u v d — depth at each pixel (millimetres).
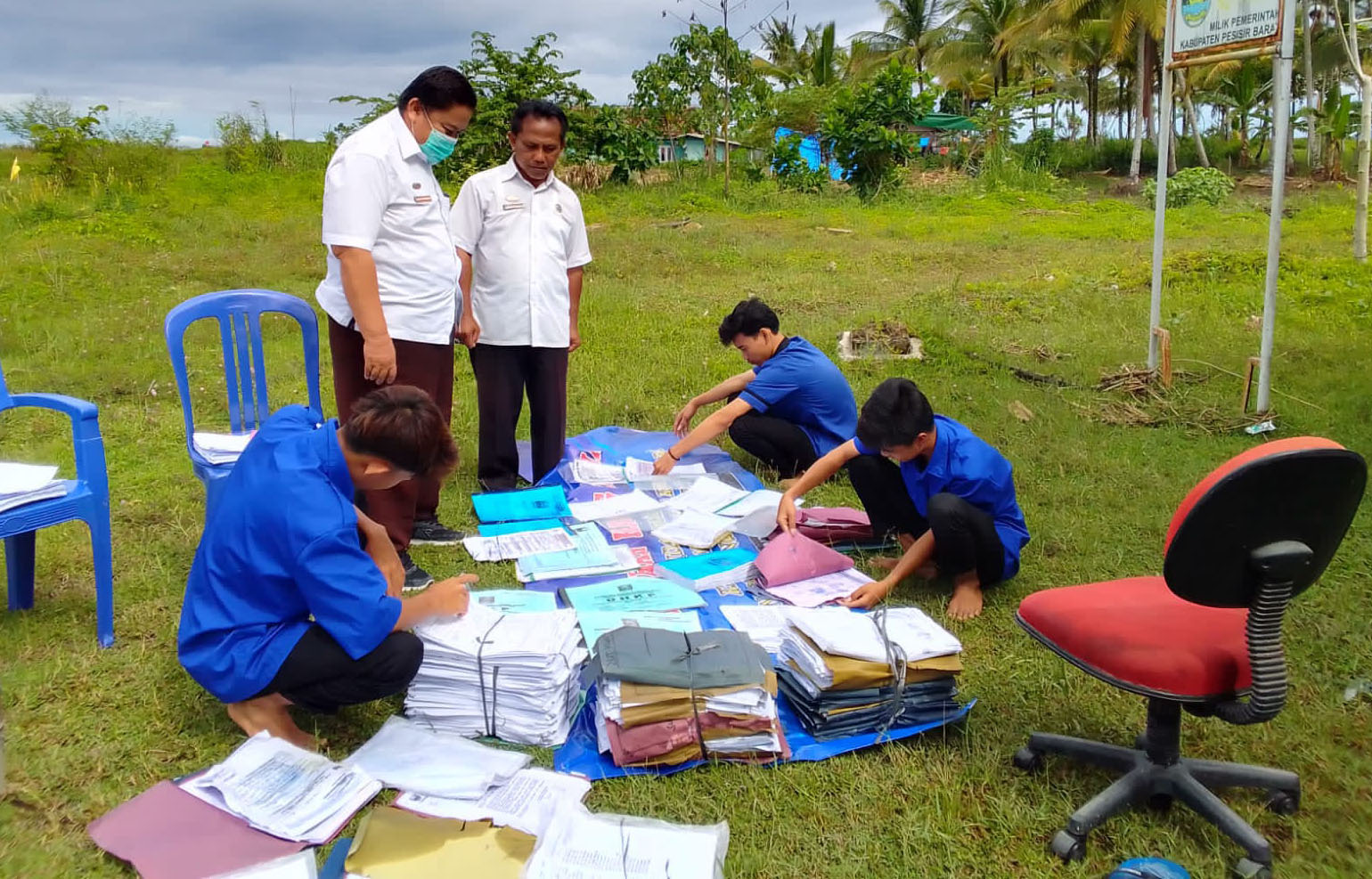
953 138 29500
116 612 3492
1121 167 33375
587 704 2908
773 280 10297
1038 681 3117
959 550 3426
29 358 6996
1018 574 3900
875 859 2371
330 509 2574
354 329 3816
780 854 2367
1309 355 6848
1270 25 5246
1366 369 6438
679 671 2648
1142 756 2539
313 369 4125
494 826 2348
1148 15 25188
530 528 4273
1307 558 2090
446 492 4805
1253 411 5727
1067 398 6199
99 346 7324
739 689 2648
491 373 4668
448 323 3969
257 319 4016
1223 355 6867
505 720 2732
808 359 4875
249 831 2346
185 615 2719
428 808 2398
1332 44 27375
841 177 20859
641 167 18609
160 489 4723
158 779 2600
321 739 2766
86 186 14461
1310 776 2656
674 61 19016
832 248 12500
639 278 10352
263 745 2588
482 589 3701
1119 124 40781
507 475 4855
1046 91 34938
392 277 3797
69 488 3145
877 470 3865
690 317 8438
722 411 4820
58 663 3098
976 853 2393
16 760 2633
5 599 3561
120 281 9570
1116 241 13359
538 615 2904
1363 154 9992
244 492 2648
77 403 3113
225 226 12914
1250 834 2291
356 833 2314
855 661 2717
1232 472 1995
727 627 3303
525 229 4559
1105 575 3889
